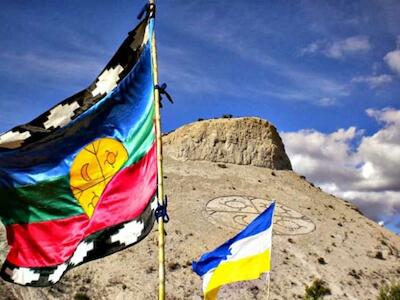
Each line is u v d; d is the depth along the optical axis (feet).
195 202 260.21
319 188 350.23
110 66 41.45
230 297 180.45
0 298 158.10
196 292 180.96
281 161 351.05
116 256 197.67
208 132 344.08
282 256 217.15
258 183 305.94
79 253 37.55
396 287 175.52
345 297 193.88
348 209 313.73
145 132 38.55
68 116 40.55
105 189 38.73
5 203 38.96
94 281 179.93
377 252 243.60
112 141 39.58
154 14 40.09
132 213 37.09
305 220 264.31
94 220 38.11
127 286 179.01
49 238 38.58
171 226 226.99
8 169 39.17
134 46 41.57
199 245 213.87
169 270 191.93
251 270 52.65
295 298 186.60
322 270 212.43
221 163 327.88
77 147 39.75
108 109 39.99
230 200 270.67
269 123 366.22
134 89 40.22
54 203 39.14
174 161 321.73
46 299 164.86
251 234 53.62
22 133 39.88
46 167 39.58
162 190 35.01
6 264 38.58
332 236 251.19
